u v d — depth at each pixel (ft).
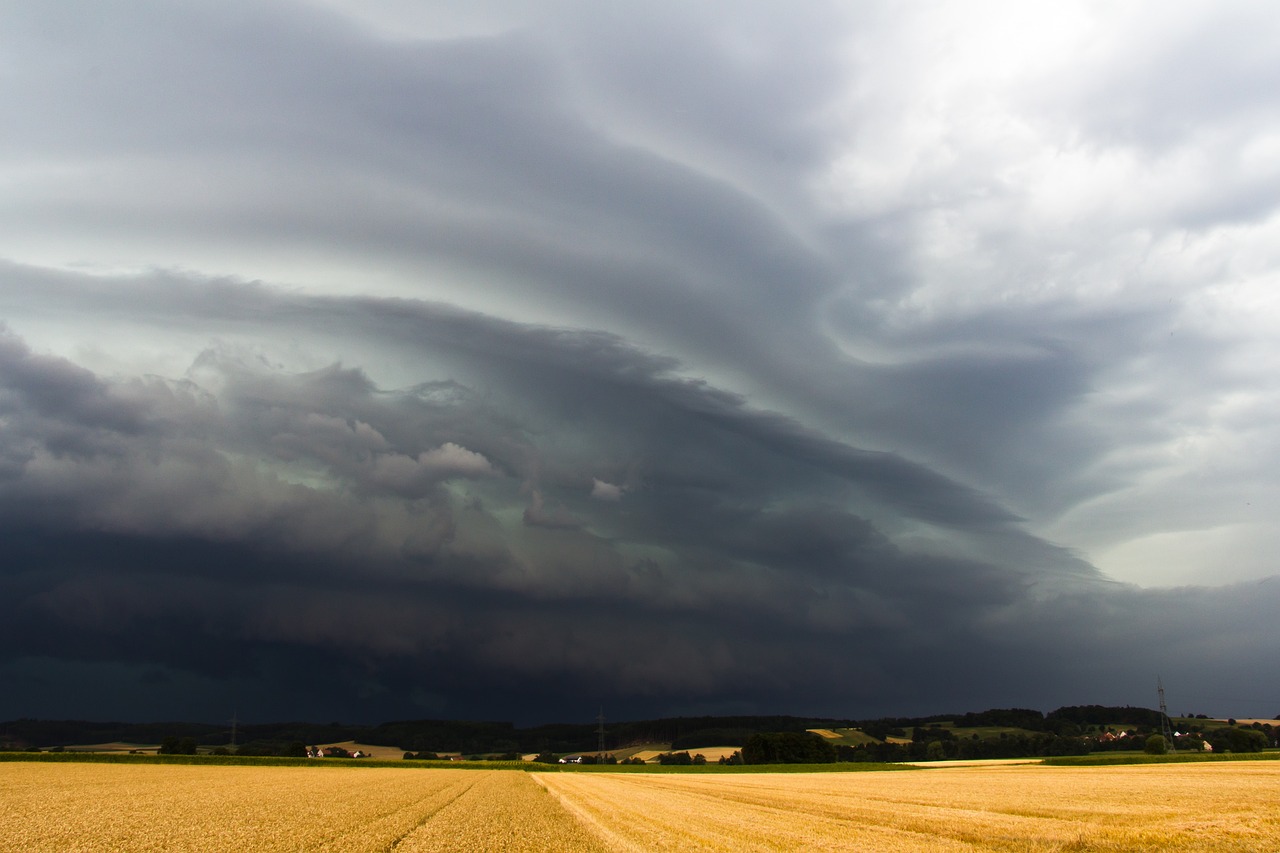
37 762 321.93
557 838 101.65
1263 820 111.65
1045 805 141.90
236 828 111.65
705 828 112.98
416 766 375.86
